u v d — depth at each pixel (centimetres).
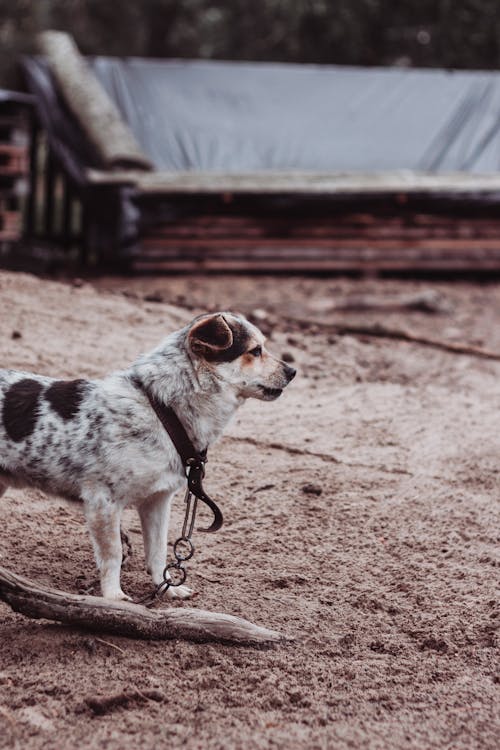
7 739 355
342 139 1592
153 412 434
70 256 1541
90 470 429
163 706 383
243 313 968
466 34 2320
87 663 409
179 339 449
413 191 1462
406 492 604
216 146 1544
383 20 2378
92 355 736
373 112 1638
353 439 673
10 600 416
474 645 450
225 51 2475
